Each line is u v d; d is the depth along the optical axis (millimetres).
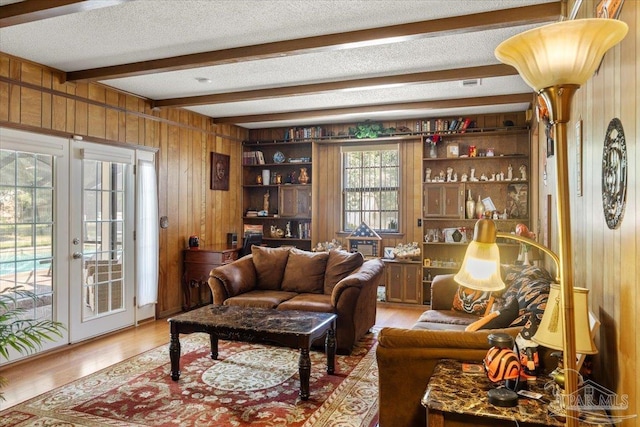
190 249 5773
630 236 1544
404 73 4215
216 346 3906
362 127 6391
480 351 2234
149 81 4496
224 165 6688
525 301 2555
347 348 4039
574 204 2582
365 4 2787
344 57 3781
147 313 5246
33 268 3963
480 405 1634
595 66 1324
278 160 6957
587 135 2244
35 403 2982
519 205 5863
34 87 3916
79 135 4352
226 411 2873
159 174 5422
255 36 3314
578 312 1678
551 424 1509
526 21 2814
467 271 1795
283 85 4645
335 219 6844
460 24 2941
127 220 4980
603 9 1848
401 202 6484
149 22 3070
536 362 1923
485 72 3975
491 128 5789
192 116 6012
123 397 3080
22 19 2756
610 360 1813
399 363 2367
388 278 6254
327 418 2783
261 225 7168
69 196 4281
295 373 3557
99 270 4625
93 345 4309
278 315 3545
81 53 3680
